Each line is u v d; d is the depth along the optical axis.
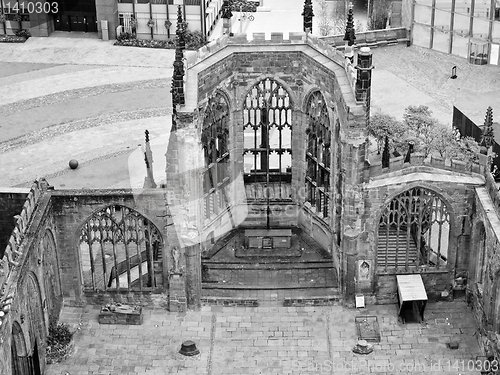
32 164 139.38
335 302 107.69
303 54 111.00
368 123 101.75
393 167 102.56
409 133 121.12
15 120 152.12
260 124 116.88
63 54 174.50
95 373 99.69
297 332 104.38
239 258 113.75
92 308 107.56
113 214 104.56
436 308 107.19
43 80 165.25
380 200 102.81
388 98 142.00
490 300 99.19
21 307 93.06
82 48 176.38
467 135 130.00
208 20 179.38
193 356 101.50
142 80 164.62
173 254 104.25
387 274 106.56
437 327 104.75
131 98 158.25
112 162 139.00
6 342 87.62
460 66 149.50
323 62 108.19
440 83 145.62
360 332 103.56
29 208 99.75
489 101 141.75
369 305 107.50
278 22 181.00
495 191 100.06
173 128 101.38
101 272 113.31
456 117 131.62
